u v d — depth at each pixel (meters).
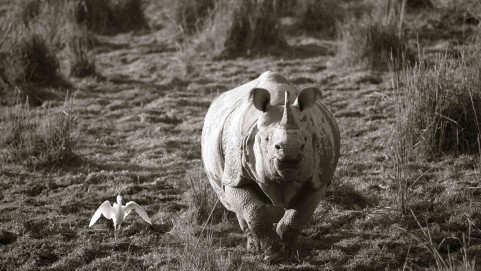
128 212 27.38
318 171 24.30
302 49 50.25
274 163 22.03
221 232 28.41
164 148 37.25
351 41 46.94
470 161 33.56
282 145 21.66
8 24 49.34
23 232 28.84
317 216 29.28
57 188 33.06
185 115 41.50
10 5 56.47
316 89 23.31
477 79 35.41
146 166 35.16
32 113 41.31
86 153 36.72
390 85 43.09
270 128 22.78
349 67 46.22
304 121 23.33
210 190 30.39
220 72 47.28
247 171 23.95
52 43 48.16
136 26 57.94
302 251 26.86
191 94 44.41
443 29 49.88
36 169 34.91
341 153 35.44
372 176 32.78
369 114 39.88
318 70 46.59
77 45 48.28
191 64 47.41
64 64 49.22
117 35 56.75
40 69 45.88
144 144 37.88
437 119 34.62
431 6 52.19
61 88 45.53
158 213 30.12
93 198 31.78
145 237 28.17
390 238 27.58
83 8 56.62
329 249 26.91
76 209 30.95
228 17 50.97
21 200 31.61
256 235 24.53
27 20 53.81
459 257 25.92
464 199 30.16
